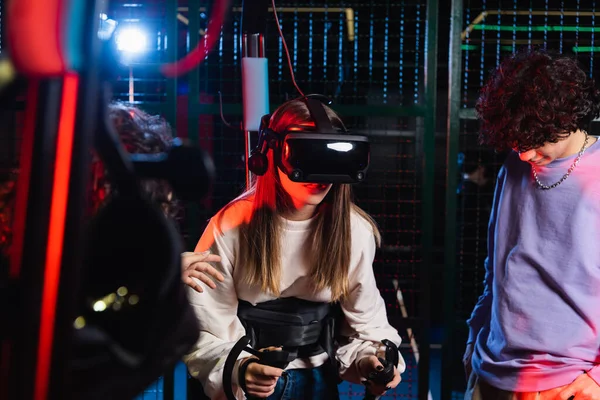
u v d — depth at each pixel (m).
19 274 0.38
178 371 3.09
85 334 0.45
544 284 1.56
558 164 1.56
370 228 1.64
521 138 1.46
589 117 1.50
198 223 2.66
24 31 0.37
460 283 2.93
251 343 1.56
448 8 3.54
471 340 1.79
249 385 1.33
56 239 0.38
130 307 0.47
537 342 1.54
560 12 2.69
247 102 1.44
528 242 1.58
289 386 1.57
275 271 1.50
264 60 1.43
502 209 1.67
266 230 1.49
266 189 1.48
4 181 0.62
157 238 0.48
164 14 2.66
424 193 2.69
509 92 1.47
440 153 4.27
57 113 0.39
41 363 0.38
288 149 1.23
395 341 1.62
